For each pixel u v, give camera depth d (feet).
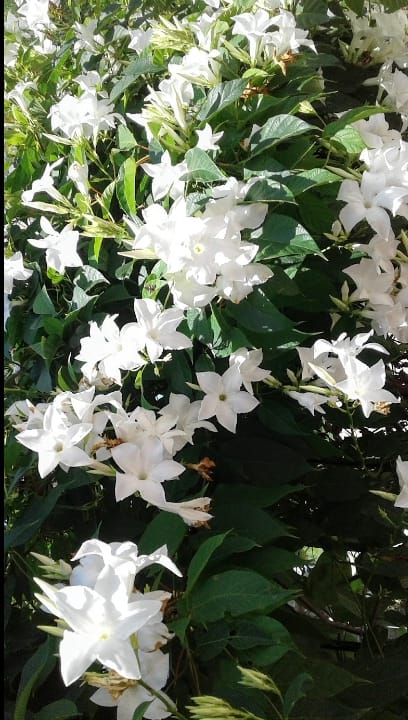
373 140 1.81
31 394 2.01
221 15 2.02
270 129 1.73
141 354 1.76
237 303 1.64
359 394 1.64
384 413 1.67
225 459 1.80
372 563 1.97
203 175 1.68
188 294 1.62
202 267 1.58
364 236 1.90
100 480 1.88
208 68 1.86
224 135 1.82
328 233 1.83
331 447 1.90
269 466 1.79
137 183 2.01
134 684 1.23
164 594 1.27
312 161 1.80
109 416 1.58
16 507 1.91
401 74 2.10
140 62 2.01
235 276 1.59
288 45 1.84
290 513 2.02
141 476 1.48
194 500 1.45
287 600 1.45
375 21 2.34
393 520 1.92
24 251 2.27
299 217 1.80
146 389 1.91
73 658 1.10
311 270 1.78
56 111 1.98
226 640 1.42
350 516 2.00
